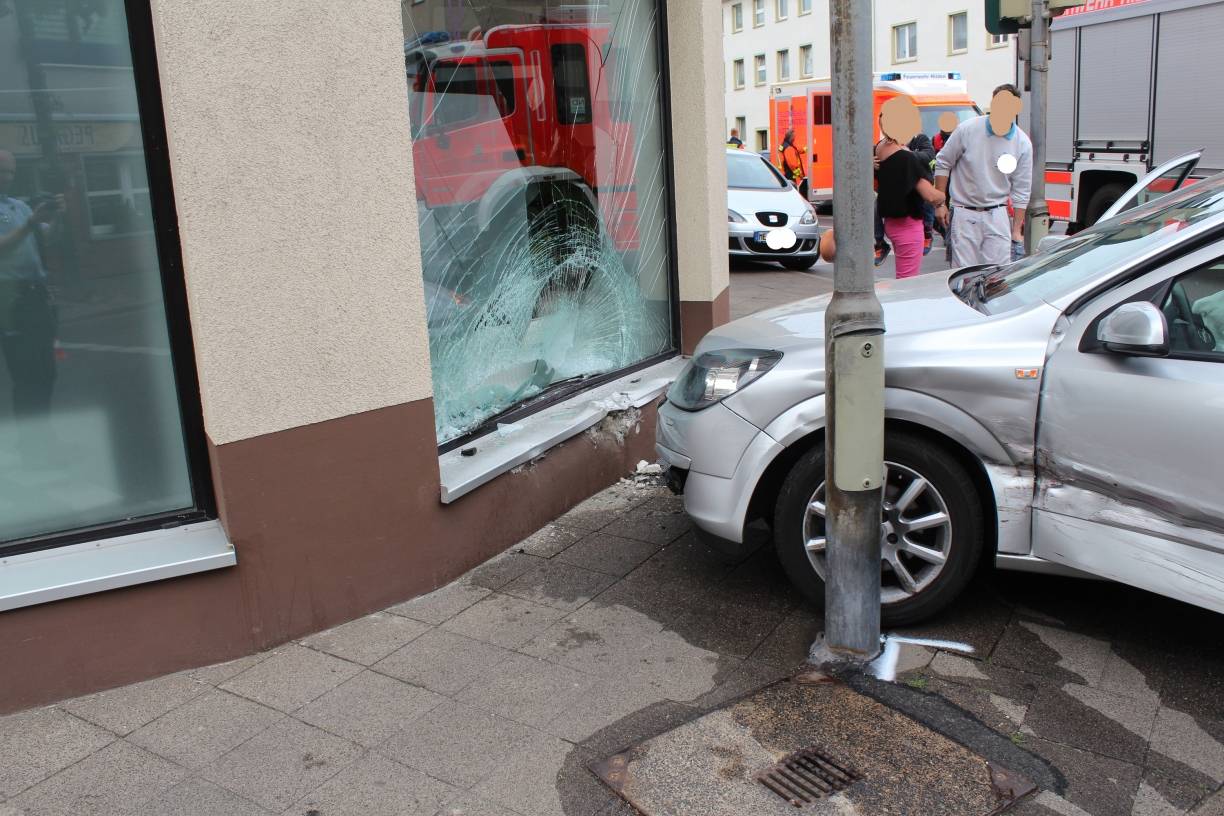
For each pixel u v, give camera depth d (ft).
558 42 18.84
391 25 13.06
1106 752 10.38
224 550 12.32
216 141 11.60
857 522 11.82
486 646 12.96
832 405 11.57
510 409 17.83
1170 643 12.50
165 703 11.76
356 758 10.67
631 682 12.01
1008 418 11.98
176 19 11.13
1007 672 11.91
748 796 9.80
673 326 22.57
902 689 11.58
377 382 13.48
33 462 11.98
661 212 22.08
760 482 13.25
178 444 12.70
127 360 12.25
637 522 16.96
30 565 11.79
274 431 12.57
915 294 14.44
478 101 17.01
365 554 13.71
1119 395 11.30
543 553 15.85
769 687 11.73
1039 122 24.70
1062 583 14.08
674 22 21.17
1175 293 11.47
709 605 13.94
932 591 12.69
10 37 11.17
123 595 11.91
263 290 12.21
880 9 135.44
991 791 9.76
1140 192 25.20
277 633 13.00
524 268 18.28
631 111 20.94
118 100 11.78
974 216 26.89
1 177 11.33
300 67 12.19
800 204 47.21
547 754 10.62
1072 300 12.05
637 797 9.86
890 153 27.53
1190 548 11.05
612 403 18.92
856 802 9.65
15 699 11.53
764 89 165.07
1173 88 40.50
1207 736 10.61
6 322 11.59
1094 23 43.98
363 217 13.02
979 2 120.16
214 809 9.92
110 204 11.90
